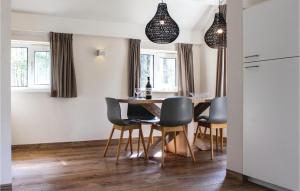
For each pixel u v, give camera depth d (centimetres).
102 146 549
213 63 632
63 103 552
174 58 661
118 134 593
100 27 569
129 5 548
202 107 478
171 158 445
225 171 372
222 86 588
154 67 647
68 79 543
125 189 301
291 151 277
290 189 279
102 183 321
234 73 344
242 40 332
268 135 300
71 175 352
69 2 516
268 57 299
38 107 535
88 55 570
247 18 324
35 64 548
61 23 540
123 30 587
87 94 570
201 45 662
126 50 600
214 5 583
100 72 580
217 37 457
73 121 560
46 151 501
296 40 271
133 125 434
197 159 438
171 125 412
